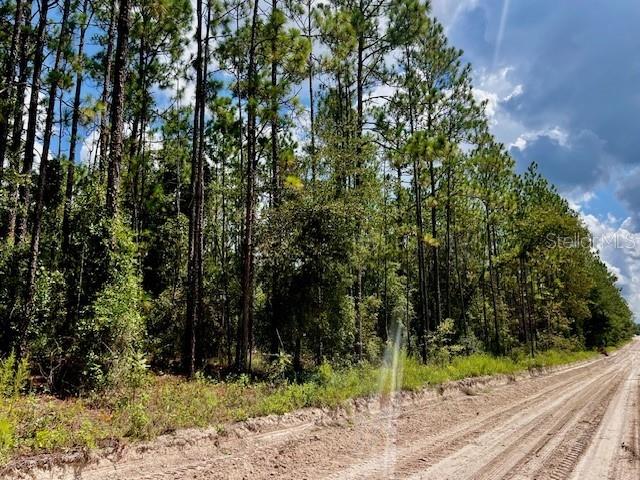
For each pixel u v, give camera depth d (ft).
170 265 80.02
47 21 48.47
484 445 29.07
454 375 55.67
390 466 23.65
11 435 18.47
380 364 49.93
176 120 77.82
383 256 77.77
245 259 50.85
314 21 61.36
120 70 38.06
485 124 91.61
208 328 62.23
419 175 82.69
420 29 67.97
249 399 32.71
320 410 31.86
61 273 36.58
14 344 32.30
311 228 54.65
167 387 34.83
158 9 61.21
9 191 39.24
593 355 159.43
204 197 85.05
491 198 101.55
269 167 64.69
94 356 30.68
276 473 21.83
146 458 20.68
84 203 39.73
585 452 28.27
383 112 72.43
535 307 142.31
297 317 54.44
